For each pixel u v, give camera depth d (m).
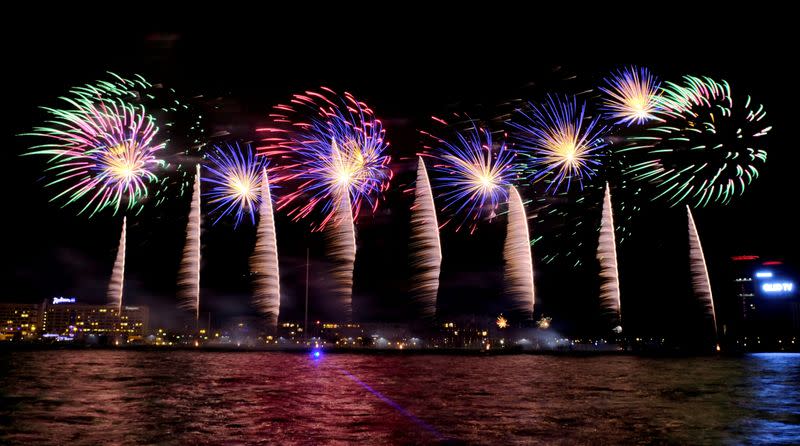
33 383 48.09
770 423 27.88
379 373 63.69
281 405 33.88
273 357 112.88
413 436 24.03
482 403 35.38
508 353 156.38
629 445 22.56
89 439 23.17
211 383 48.91
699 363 95.50
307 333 184.00
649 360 108.56
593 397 39.09
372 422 27.59
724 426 26.94
